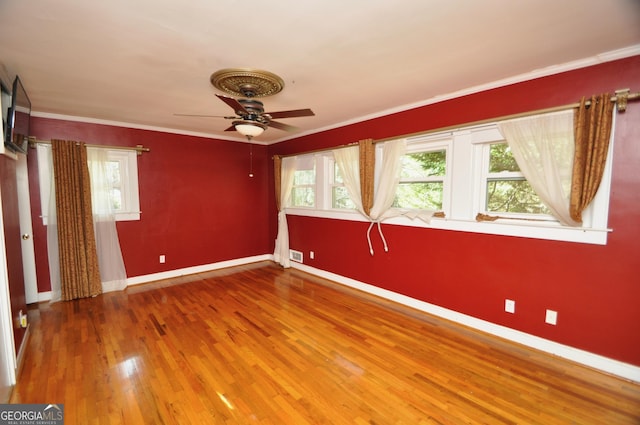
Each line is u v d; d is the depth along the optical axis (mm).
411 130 3240
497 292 2705
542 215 2520
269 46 1956
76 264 3660
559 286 2365
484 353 2457
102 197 3869
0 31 1743
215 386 2045
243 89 2490
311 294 3850
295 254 5102
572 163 2229
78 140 3738
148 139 4289
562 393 1972
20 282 2674
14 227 2582
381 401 1907
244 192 5402
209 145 4914
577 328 2297
